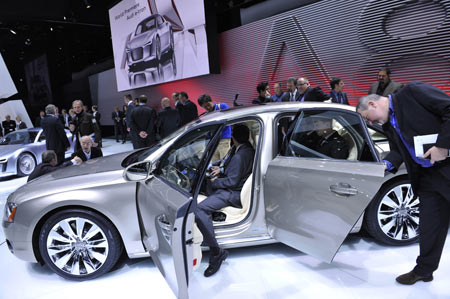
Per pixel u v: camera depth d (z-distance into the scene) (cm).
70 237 216
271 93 723
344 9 554
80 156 374
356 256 228
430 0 443
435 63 451
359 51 546
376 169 173
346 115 193
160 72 923
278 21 674
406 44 480
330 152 192
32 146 614
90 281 222
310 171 189
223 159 299
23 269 246
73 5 1053
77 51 1638
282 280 208
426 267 186
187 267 150
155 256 191
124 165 236
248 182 227
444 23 432
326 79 609
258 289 201
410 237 230
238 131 236
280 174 201
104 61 1455
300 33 635
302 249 200
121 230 212
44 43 1552
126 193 210
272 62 706
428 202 176
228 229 217
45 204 209
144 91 1171
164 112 566
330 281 204
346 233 175
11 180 575
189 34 802
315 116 203
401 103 165
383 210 225
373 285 196
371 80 539
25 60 1692
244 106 249
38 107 1747
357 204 171
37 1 969
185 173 208
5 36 1419
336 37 576
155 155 212
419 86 162
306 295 192
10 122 1099
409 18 470
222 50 828
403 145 173
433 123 159
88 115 546
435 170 168
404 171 217
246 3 754
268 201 210
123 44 1071
